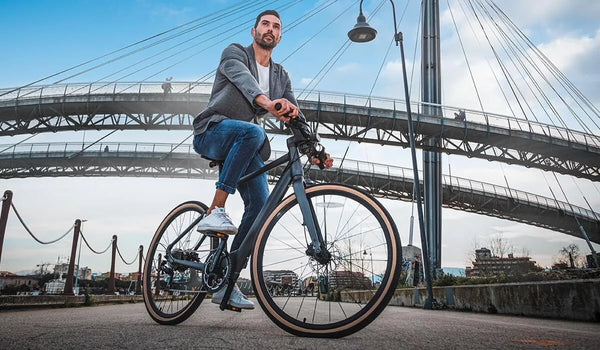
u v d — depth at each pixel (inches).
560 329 116.0
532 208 1841.8
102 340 73.0
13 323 117.6
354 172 1624.0
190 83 1229.1
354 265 84.2
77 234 426.0
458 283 398.3
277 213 93.6
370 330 99.7
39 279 2260.1
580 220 1871.3
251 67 106.1
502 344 72.2
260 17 109.1
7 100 1229.7
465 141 1269.7
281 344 69.2
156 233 122.0
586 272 256.1
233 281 94.8
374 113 1218.0
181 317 105.7
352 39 592.1
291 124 92.1
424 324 128.1
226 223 92.7
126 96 1203.9
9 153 1583.4
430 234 1138.7
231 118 102.5
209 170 1632.6
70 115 1251.2
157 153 1590.8
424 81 1229.7
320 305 83.6
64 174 1649.9
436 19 1248.8
